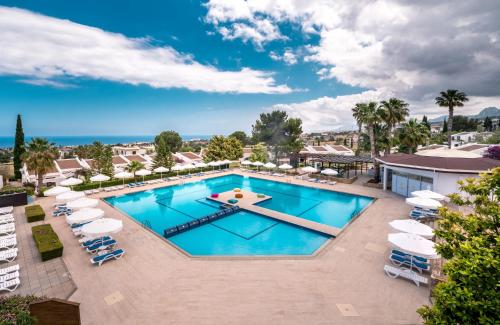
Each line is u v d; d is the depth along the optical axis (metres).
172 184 32.91
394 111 33.97
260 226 19.33
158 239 15.73
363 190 28.67
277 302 9.67
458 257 4.94
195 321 8.69
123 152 92.12
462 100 41.88
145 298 9.98
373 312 9.12
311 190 30.72
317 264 12.52
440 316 4.74
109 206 23.03
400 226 12.80
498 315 4.20
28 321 7.08
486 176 5.77
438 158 24.42
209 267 12.32
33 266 12.55
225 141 50.75
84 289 10.62
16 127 47.75
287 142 49.41
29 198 24.16
